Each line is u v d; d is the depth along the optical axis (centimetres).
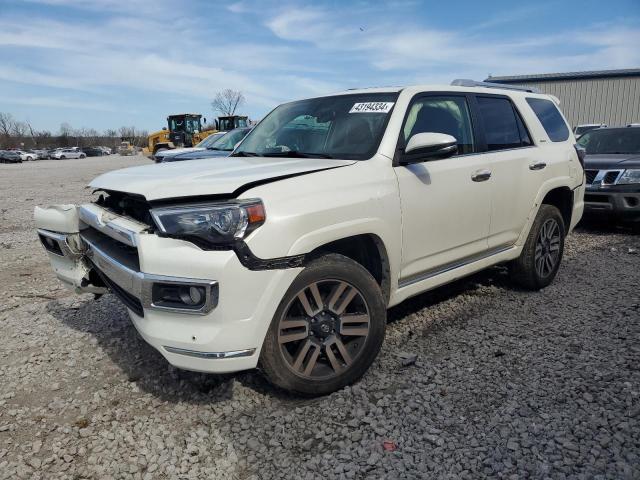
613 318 416
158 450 267
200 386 328
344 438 271
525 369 334
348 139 365
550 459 246
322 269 298
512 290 496
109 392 324
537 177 463
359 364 319
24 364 363
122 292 324
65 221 361
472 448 257
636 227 795
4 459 263
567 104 2942
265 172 301
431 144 330
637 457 245
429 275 383
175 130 3653
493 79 3075
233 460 257
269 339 285
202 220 264
